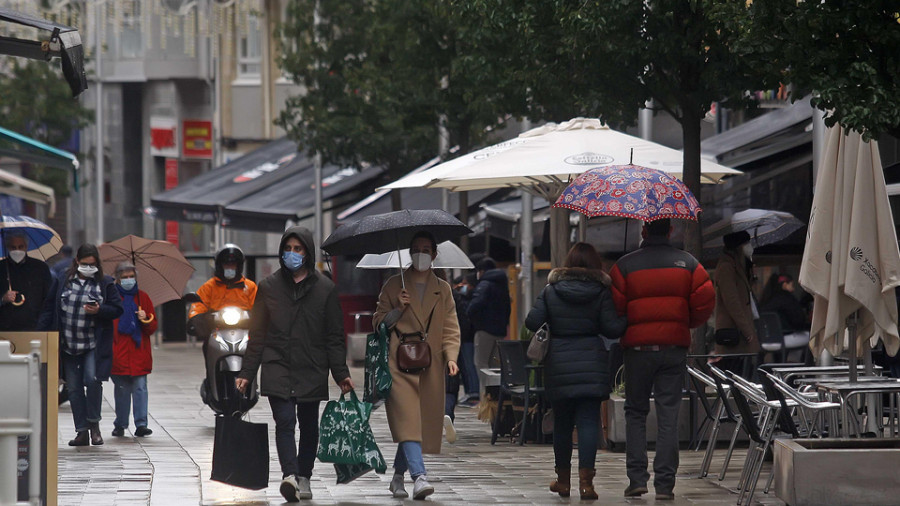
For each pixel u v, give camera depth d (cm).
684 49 4450
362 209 10088
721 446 4550
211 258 10481
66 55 2864
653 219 3369
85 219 16200
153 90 15812
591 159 4606
